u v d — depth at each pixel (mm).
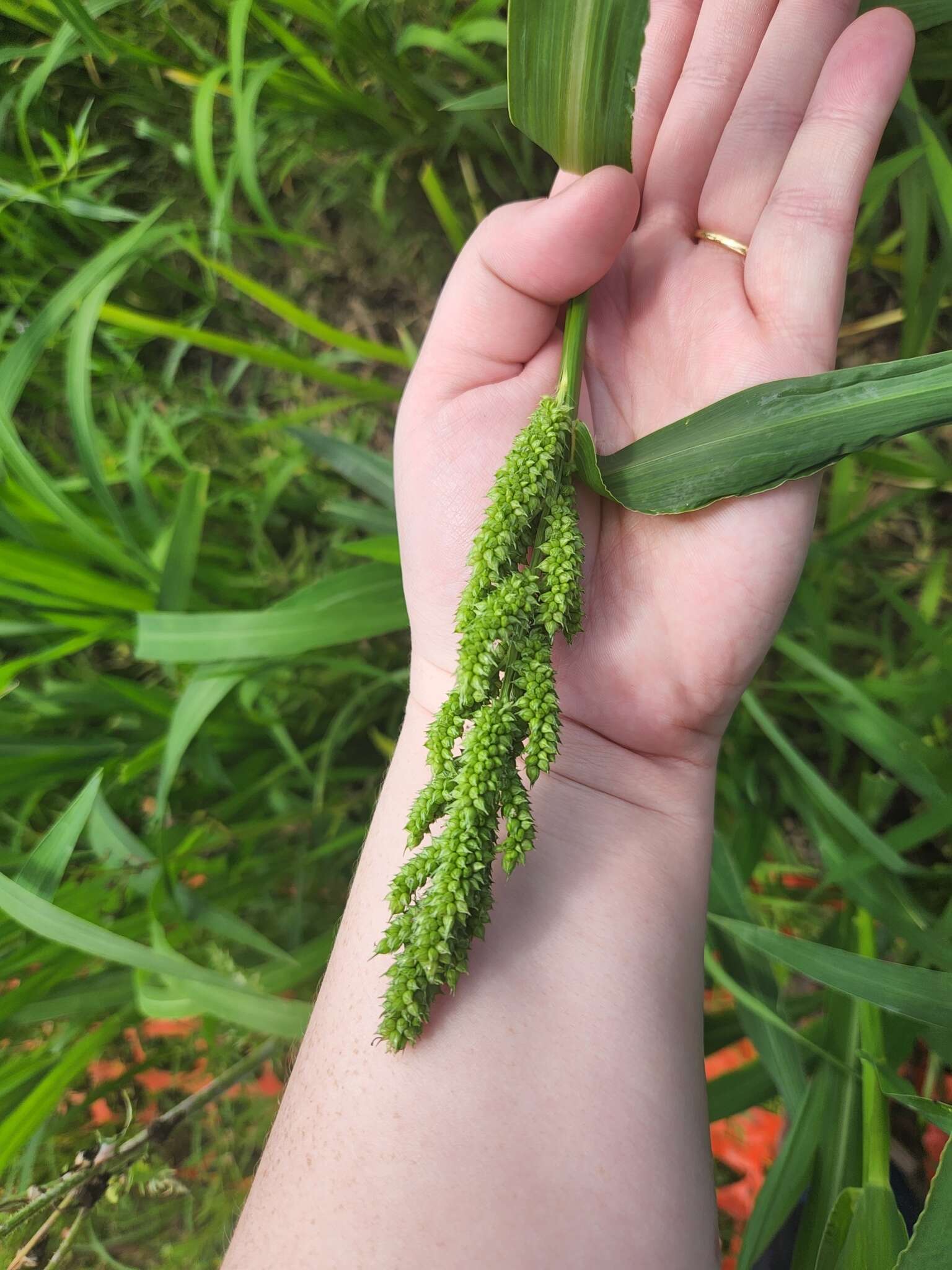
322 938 258
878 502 313
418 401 210
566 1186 144
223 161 341
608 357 203
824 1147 200
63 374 327
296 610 229
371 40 289
